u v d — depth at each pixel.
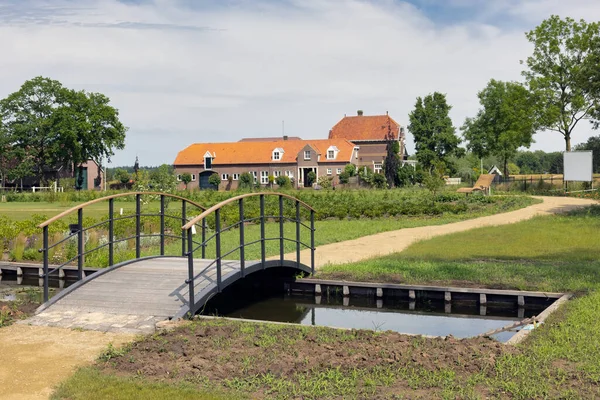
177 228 19.56
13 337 7.21
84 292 9.11
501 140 48.97
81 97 66.12
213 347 6.69
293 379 5.64
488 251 14.77
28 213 31.58
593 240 16.34
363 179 61.34
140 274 9.88
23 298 11.52
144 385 5.44
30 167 63.44
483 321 9.73
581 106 40.88
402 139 77.94
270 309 10.88
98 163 68.75
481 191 41.59
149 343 6.83
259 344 6.77
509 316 10.02
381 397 5.13
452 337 7.04
